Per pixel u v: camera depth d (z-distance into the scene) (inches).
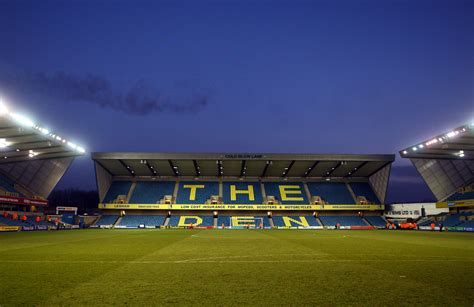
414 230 2277.3
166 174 2925.7
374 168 2810.0
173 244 971.9
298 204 2706.7
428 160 2373.3
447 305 297.3
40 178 2304.4
